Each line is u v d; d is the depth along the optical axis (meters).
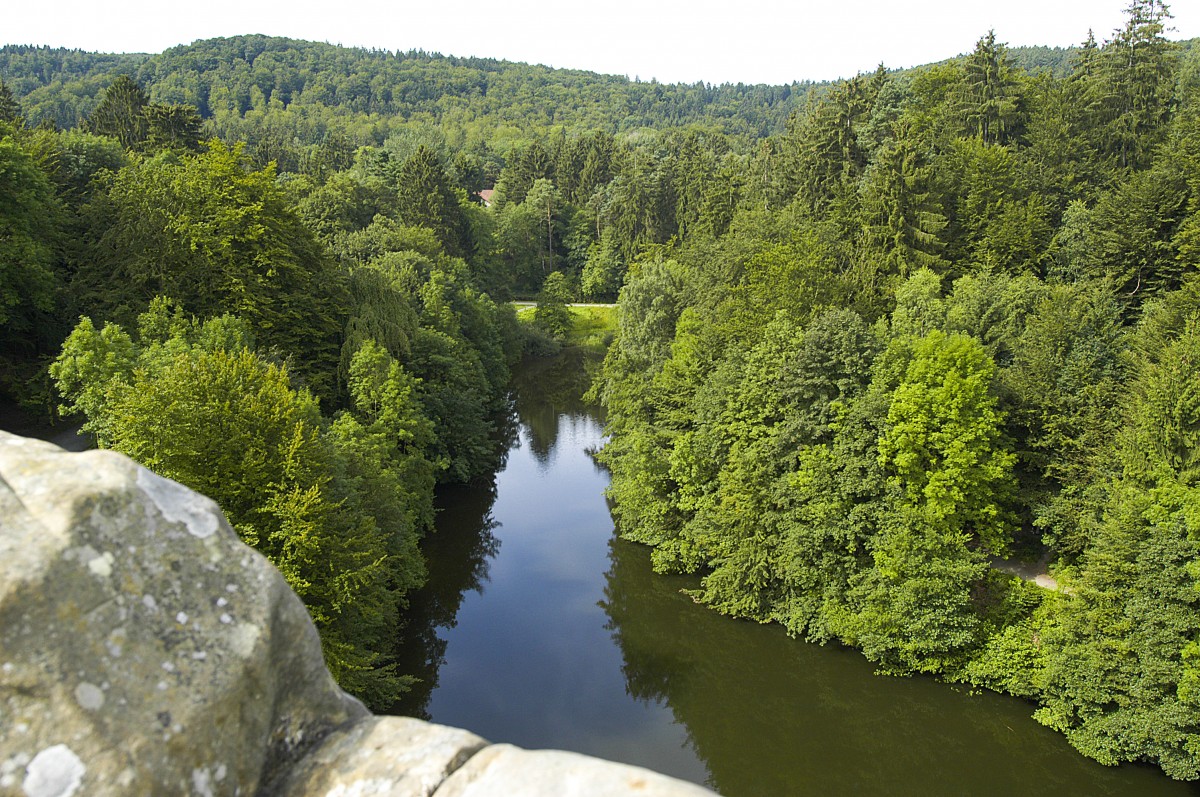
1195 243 38.56
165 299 33.94
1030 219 46.44
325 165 107.25
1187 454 25.97
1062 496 29.61
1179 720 22.11
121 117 73.38
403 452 38.34
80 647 3.50
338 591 21.08
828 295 40.78
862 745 25.70
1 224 33.97
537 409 66.25
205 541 4.14
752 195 71.75
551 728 26.42
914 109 64.31
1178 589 22.72
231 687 3.80
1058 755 24.42
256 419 21.34
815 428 31.30
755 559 31.33
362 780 3.91
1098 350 31.91
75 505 3.78
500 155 195.12
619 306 57.22
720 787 24.11
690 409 40.06
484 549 39.25
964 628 27.31
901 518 28.23
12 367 34.97
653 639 31.39
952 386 28.41
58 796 3.24
